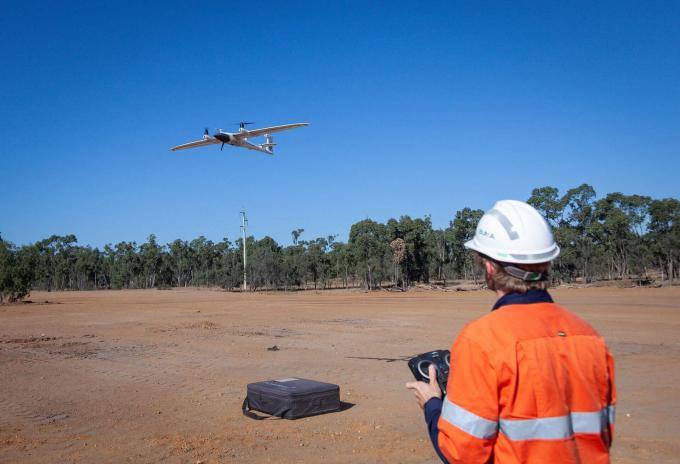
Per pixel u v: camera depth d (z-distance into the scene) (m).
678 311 27.62
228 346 16.14
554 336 2.11
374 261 85.31
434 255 101.25
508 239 2.29
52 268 131.12
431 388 2.45
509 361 2.03
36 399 9.68
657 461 6.21
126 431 7.67
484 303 37.91
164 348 15.95
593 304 34.09
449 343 16.39
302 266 93.62
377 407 8.91
